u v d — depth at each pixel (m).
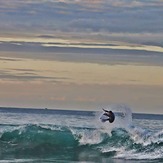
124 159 30.20
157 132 33.19
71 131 35.31
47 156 31.17
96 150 33.53
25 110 170.38
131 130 33.88
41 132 35.44
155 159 30.25
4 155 31.09
